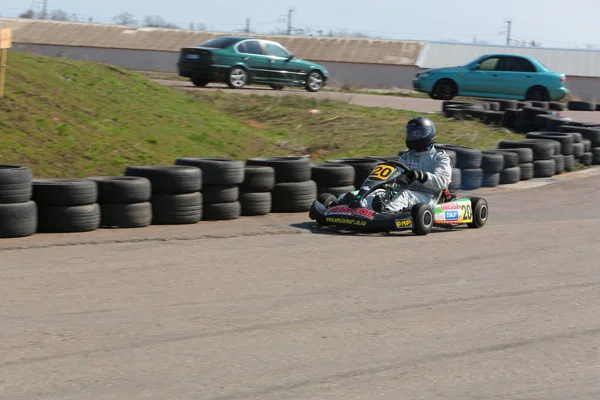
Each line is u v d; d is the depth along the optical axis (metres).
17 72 21.50
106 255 12.20
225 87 38.56
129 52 75.62
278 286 10.57
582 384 7.38
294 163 17.14
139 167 15.59
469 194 21.19
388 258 12.60
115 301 9.61
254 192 16.61
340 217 14.78
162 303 9.59
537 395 7.09
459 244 14.01
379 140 26.05
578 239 14.73
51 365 7.48
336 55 76.12
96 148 19.17
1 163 17.05
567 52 77.06
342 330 8.78
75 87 22.36
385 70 74.25
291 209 17.14
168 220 15.25
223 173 15.88
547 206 19.62
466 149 22.25
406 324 9.07
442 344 8.41
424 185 15.36
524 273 11.81
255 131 25.03
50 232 13.98
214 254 12.51
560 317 9.53
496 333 8.84
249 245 13.36
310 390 7.03
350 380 7.30
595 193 21.88
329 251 13.02
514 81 41.38
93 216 14.28
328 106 32.44
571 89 72.25
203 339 8.32
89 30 80.19
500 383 7.36
